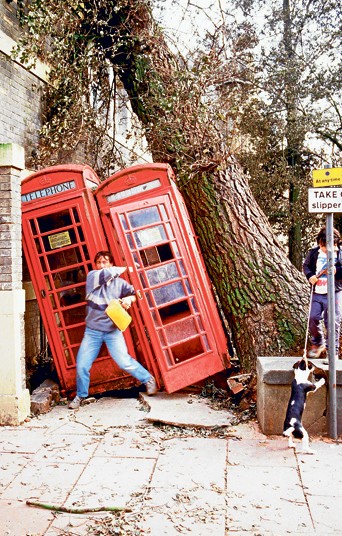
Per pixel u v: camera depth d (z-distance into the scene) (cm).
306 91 1419
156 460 479
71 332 698
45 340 919
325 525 368
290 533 357
